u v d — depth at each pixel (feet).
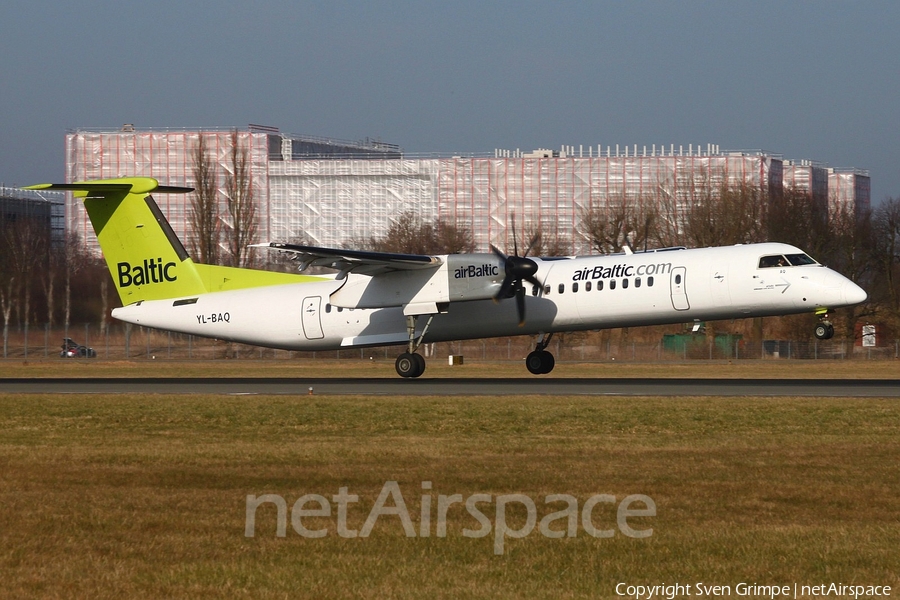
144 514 148.46
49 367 625.41
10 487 170.60
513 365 616.39
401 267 384.47
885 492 162.61
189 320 426.10
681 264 369.91
